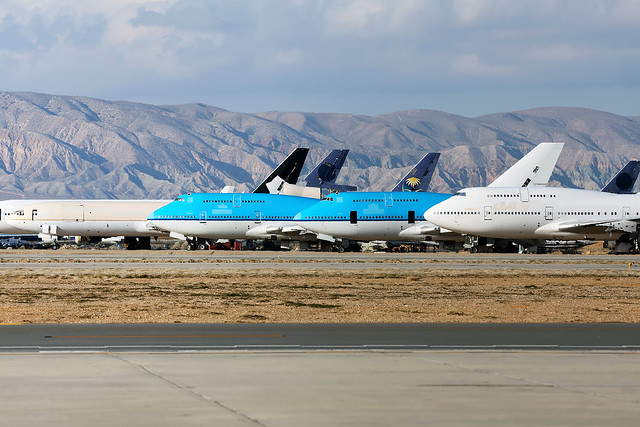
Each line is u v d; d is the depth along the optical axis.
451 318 85.75
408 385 46.16
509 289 128.62
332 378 48.12
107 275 151.38
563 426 37.50
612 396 43.56
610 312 93.12
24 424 37.12
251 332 70.00
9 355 56.28
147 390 44.38
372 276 153.50
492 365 52.94
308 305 99.81
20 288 124.25
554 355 57.38
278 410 40.03
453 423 37.91
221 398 42.59
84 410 39.75
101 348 59.88
